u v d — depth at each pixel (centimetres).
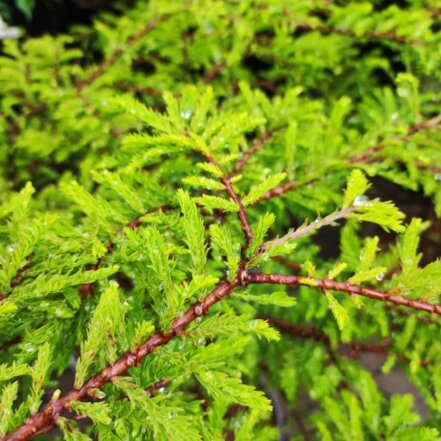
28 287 38
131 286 49
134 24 71
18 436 36
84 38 89
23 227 39
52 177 65
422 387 46
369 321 49
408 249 39
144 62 82
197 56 72
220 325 37
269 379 61
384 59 71
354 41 71
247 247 38
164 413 36
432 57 62
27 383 46
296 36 86
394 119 53
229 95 72
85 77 65
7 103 64
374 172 48
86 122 54
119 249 41
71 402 36
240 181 47
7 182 60
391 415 45
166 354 37
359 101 78
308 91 87
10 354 42
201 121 44
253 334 53
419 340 47
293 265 51
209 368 37
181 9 65
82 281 38
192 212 38
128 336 38
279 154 50
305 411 69
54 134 62
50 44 67
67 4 108
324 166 48
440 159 52
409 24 68
